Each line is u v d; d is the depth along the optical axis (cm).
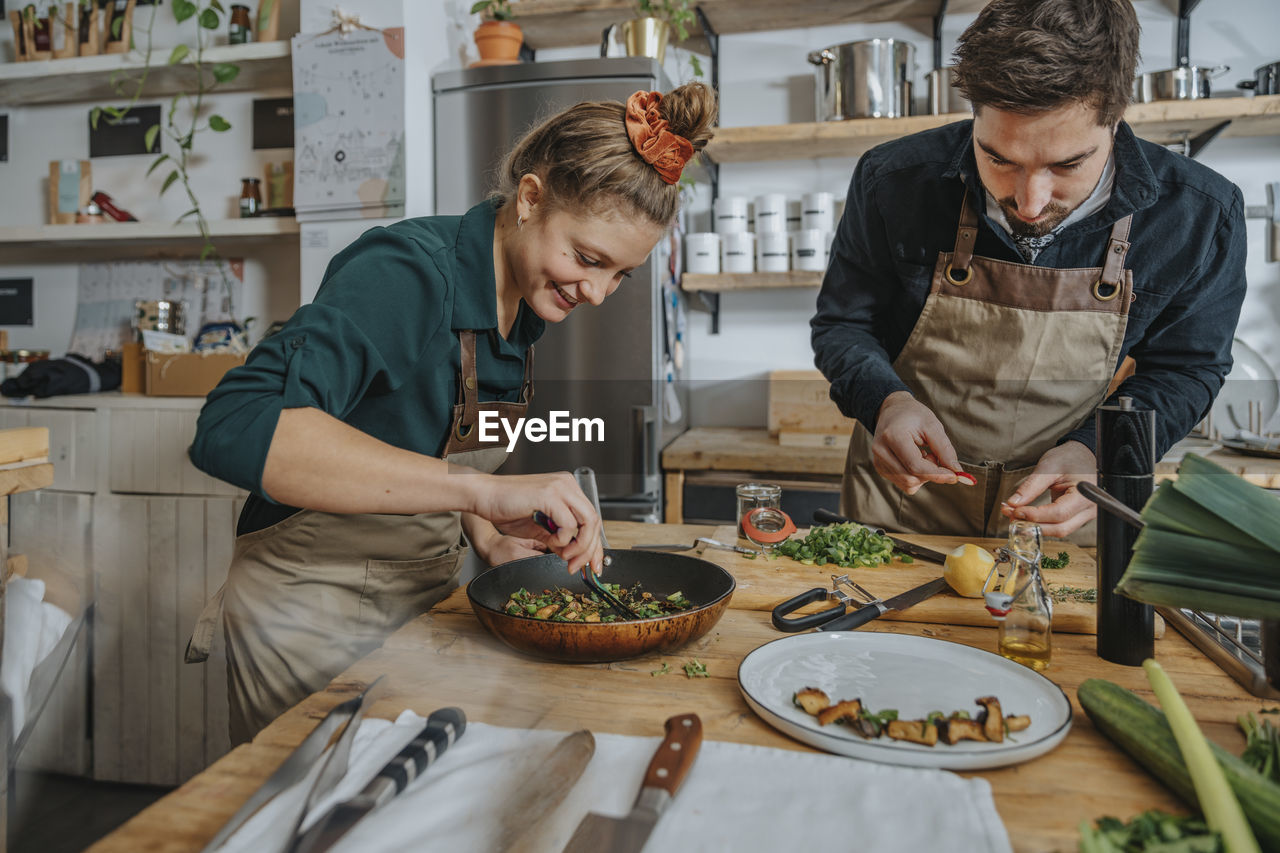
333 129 238
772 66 281
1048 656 79
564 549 81
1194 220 126
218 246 283
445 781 51
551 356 232
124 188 289
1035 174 99
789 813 52
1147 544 63
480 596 87
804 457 224
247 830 44
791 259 268
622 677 76
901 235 139
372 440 78
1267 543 58
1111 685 64
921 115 259
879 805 52
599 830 48
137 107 286
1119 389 136
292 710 58
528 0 259
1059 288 132
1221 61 255
